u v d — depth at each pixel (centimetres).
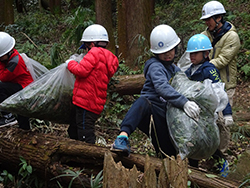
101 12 669
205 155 262
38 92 316
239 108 507
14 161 316
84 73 302
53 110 322
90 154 276
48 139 309
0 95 343
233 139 408
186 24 831
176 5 1005
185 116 254
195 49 290
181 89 267
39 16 1134
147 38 653
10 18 910
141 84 511
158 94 272
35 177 306
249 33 736
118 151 254
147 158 216
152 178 209
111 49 683
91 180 250
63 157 293
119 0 643
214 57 364
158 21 957
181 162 218
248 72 638
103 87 317
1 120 358
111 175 210
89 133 318
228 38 351
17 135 330
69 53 639
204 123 255
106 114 472
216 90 271
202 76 292
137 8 634
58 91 323
